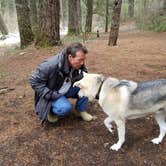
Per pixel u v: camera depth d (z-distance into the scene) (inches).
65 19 1380.4
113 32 411.5
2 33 1013.2
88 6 788.0
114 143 142.7
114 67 266.5
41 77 146.1
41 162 132.0
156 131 152.0
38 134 153.3
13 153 138.8
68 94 159.0
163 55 334.0
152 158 130.9
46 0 355.3
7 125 165.2
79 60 136.6
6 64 325.4
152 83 129.7
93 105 185.0
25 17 466.3
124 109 127.6
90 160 131.6
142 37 602.5
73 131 154.9
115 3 396.2
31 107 186.4
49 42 372.5
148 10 1013.2
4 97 207.9
